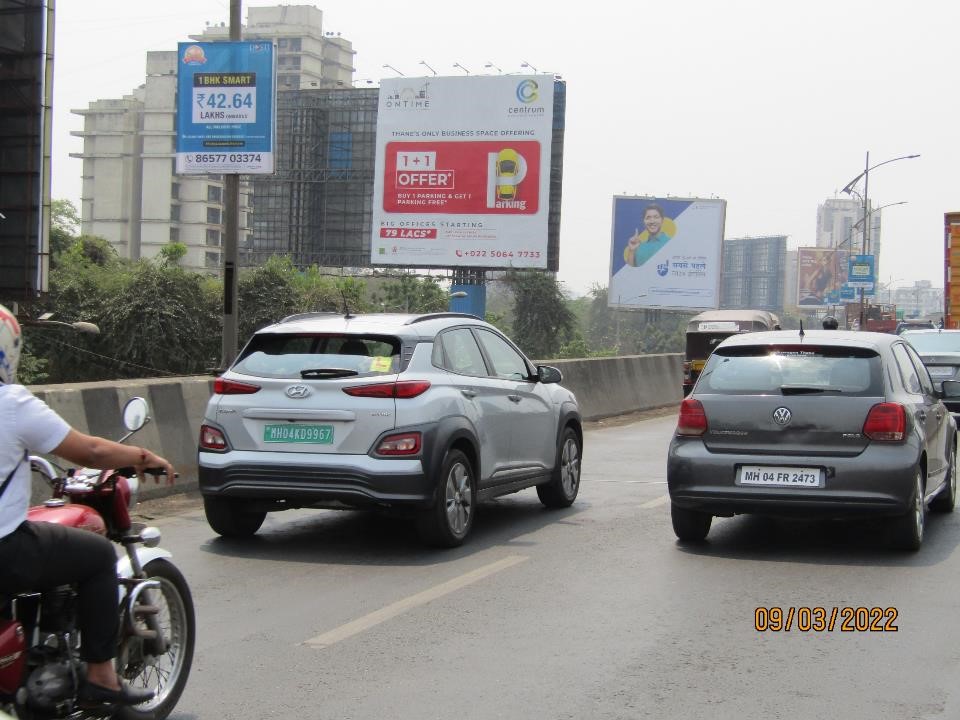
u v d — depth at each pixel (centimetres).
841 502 793
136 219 13475
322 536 893
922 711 477
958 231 2630
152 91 13062
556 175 4847
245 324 4562
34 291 2873
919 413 848
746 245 19188
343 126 6212
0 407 371
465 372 880
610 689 505
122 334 4131
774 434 811
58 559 388
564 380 2128
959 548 853
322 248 6234
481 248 4109
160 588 462
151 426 1077
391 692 500
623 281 6750
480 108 4091
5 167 2881
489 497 901
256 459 800
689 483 830
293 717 468
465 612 646
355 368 806
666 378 2742
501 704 484
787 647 576
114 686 412
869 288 6500
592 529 934
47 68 2872
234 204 1967
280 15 15300
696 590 705
